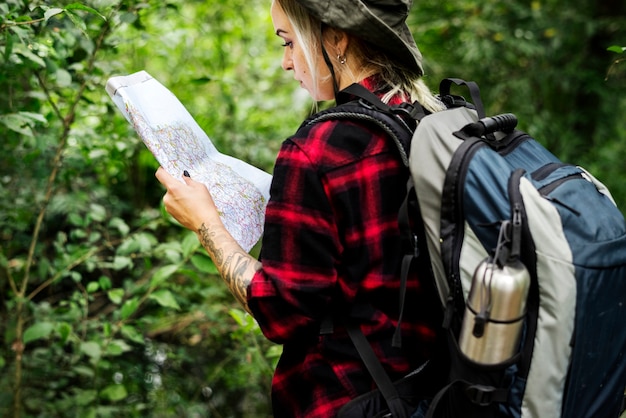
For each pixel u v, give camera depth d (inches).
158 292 82.0
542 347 43.7
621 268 45.8
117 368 105.1
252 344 95.0
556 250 43.7
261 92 152.6
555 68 159.5
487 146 47.0
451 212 45.4
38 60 70.2
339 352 49.5
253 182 57.3
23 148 90.0
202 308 101.1
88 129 88.0
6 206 92.0
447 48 157.8
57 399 97.3
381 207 48.3
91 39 85.0
